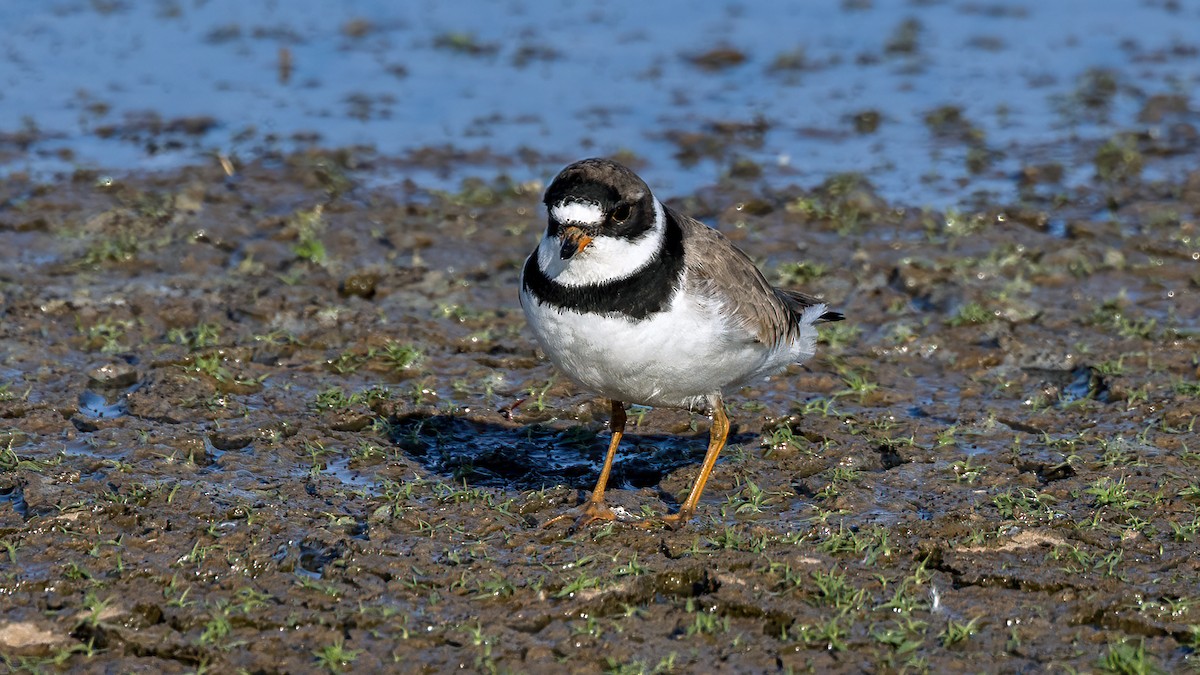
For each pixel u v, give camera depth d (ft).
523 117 75.10
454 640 29.73
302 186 63.72
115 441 39.24
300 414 41.83
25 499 35.40
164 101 75.72
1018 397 44.11
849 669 29.01
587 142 71.41
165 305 49.75
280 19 92.17
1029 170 67.00
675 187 65.36
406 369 45.47
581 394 43.75
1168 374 45.14
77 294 50.60
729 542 33.91
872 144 72.18
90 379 44.16
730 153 70.33
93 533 33.71
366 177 65.82
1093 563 33.09
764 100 78.74
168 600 30.83
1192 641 29.91
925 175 67.51
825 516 35.35
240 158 67.21
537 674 28.76
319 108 75.51
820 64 85.76
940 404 43.45
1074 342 48.06
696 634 30.22
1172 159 69.46
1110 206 62.80
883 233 59.98
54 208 59.47
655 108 77.00
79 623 30.04
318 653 29.07
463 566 32.55
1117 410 42.65
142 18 91.35
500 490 37.35
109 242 55.36
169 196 60.75
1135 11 98.02
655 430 41.81
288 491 36.50
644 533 34.53
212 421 41.06
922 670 28.91
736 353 33.96
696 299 32.65
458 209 61.31
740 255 35.55
